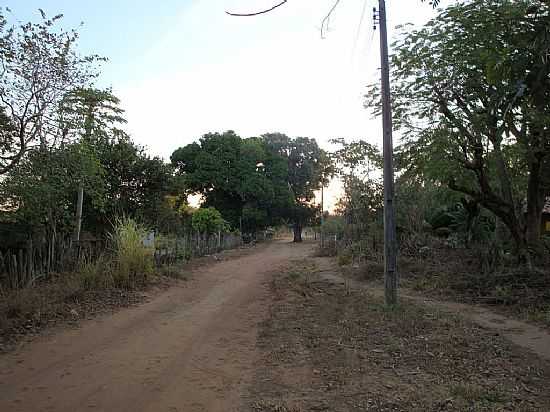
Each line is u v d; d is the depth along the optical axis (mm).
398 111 16094
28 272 11586
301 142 63281
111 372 6422
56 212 13852
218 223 35594
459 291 13320
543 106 7410
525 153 14242
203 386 5926
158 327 9148
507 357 7195
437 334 8469
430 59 14312
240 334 8656
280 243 58500
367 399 5457
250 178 49031
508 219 15641
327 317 10000
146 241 16000
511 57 7273
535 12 7441
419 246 19703
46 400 5402
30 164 11758
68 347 7621
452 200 20234
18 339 7941
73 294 10867
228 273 18688
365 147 25438
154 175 22750
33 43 11336
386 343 7875
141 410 5156
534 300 11352
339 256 23531
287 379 6180
